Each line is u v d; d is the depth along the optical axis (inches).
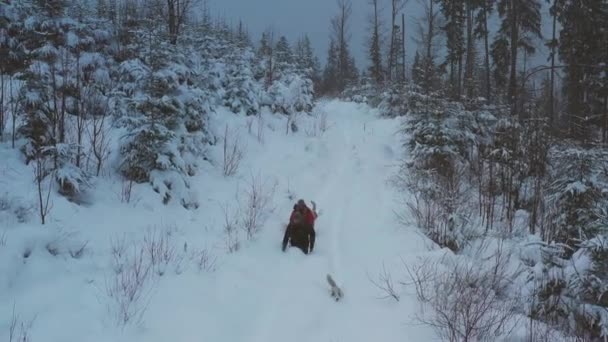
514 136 419.8
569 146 370.0
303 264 273.7
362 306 229.9
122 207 283.6
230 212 332.5
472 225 323.9
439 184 379.9
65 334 168.1
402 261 270.1
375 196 410.0
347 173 479.2
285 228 328.8
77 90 346.6
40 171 251.8
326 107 934.4
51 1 408.2
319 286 248.4
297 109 689.0
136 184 314.2
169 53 379.2
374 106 881.5
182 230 288.8
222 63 629.6
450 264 262.8
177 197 320.8
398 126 622.2
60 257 216.1
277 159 466.9
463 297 207.8
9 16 398.3
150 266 229.8
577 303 225.1
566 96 885.8
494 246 306.5
